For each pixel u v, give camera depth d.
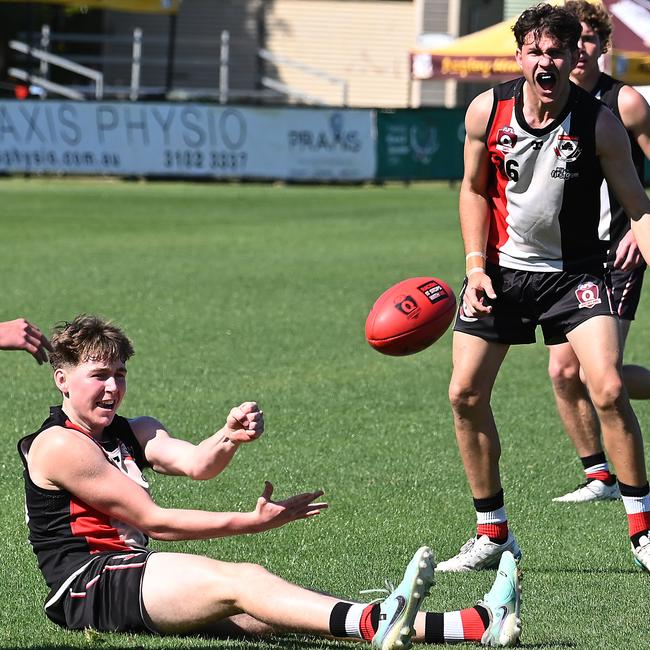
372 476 25.17
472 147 19.66
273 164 100.38
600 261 19.67
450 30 137.75
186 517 15.38
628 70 88.00
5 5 129.50
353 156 100.69
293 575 19.09
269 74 140.50
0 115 97.88
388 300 19.98
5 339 15.88
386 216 82.12
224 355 37.69
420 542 21.08
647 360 38.06
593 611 17.42
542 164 19.11
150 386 33.19
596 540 21.38
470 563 19.80
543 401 32.47
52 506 15.88
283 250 64.69
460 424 19.88
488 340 19.88
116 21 137.75
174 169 99.75
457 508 23.12
